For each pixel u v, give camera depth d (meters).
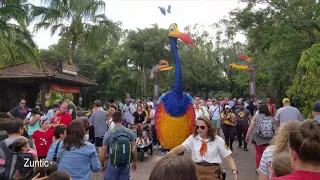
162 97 6.75
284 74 19.88
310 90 10.98
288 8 18.72
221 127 12.02
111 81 36.44
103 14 20.95
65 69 18.45
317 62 10.96
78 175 3.95
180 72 6.68
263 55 21.52
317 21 17.50
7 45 14.34
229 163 4.09
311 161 1.84
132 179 7.54
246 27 20.61
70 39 21.22
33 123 7.21
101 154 5.12
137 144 9.57
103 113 8.69
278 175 2.65
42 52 30.83
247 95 41.47
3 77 16.33
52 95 19.70
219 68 43.94
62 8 19.34
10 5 13.55
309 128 1.90
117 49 39.06
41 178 3.33
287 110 7.41
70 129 4.03
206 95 45.41
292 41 17.91
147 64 38.66
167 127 6.55
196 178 1.71
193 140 4.23
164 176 1.65
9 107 18.25
